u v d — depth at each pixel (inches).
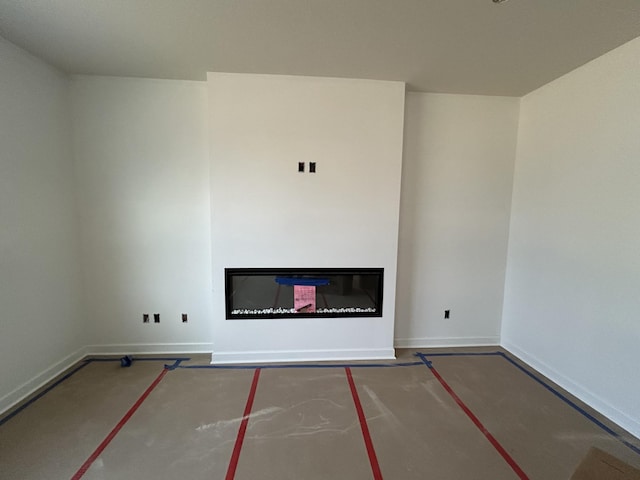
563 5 65.3
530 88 110.7
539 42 80.7
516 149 121.6
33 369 92.9
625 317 80.6
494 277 126.6
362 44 83.1
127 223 113.0
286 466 66.8
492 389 97.2
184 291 117.1
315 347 114.6
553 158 103.5
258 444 72.9
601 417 84.6
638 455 71.3
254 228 108.4
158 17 71.6
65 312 105.1
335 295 114.7
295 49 86.4
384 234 112.7
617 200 82.4
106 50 87.9
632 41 78.3
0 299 82.6
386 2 65.2
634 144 78.2
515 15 69.2
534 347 111.4
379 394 93.6
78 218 110.7
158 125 110.5
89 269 113.2
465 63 93.3
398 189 111.2
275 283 112.4
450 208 122.5
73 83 106.0
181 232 114.9
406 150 118.6
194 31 77.6
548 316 105.0
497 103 119.3
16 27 76.2
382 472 65.6
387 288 114.8
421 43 82.2
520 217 119.0
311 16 70.7
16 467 65.7
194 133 111.7
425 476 64.8
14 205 86.2
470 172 121.6
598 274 87.7
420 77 103.8
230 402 88.7
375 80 106.6
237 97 103.3
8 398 84.9
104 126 108.7
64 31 78.0
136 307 116.4
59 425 78.5
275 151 106.3
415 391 95.4
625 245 80.5
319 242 110.9
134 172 111.4
